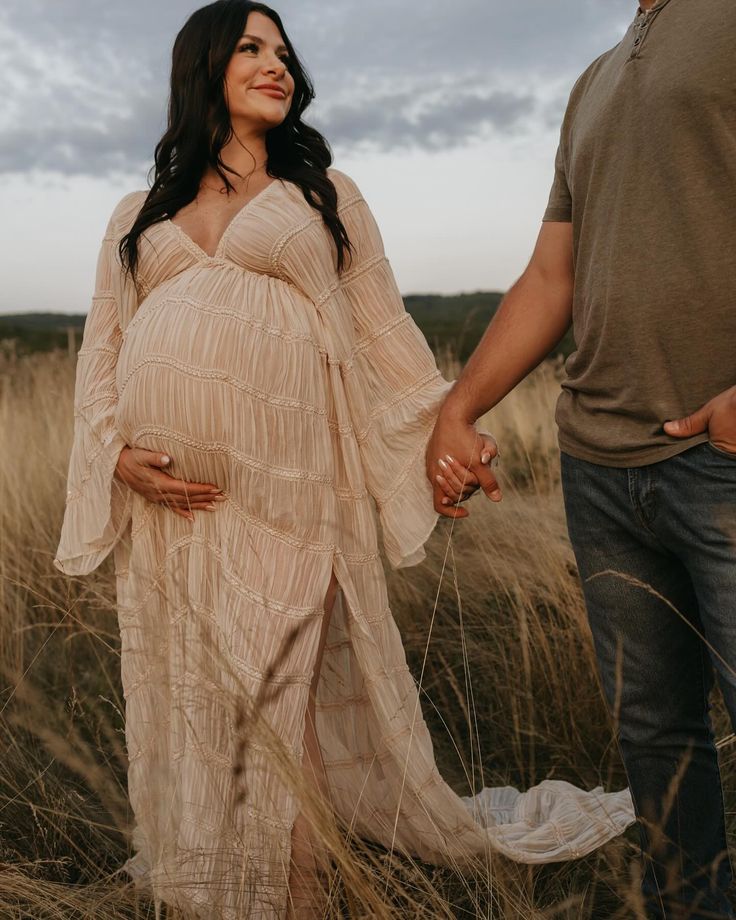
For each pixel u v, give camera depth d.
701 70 1.62
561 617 3.41
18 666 3.21
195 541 2.29
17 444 5.62
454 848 2.38
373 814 2.54
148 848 2.22
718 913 1.93
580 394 1.93
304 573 2.28
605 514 1.90
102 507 2.46
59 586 3.90
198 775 2.18
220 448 2.23
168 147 2.47
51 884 2.01
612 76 1.84
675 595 1.90
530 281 2.18
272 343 2.26
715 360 1.69
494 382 2.25
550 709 3.17
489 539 4.14
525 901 2.06
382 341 2.55
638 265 1.74
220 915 1.93
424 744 2.44
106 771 2.68
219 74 2.41
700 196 1.65
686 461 1.71
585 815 2.50
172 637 2.31
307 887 2.07
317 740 2.35
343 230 2.45
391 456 2.52
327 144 2.62
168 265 2.39
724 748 2.73
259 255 2.32
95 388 2.52
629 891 1.91
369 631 2.38
